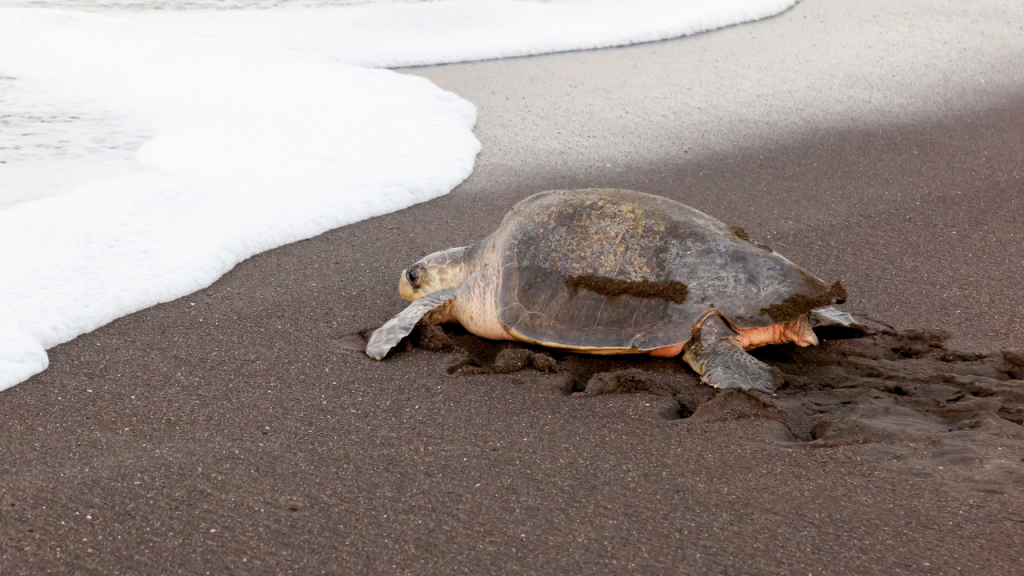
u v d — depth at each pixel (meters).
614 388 3.88
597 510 2.96
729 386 3.68
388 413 3.72
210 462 3.29
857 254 5.58
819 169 7.56
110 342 4.43
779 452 3.30
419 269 4.77
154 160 7.47
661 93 10.30
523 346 4.39
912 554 2.65
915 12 14.84
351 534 2.84
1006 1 15.48
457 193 7.11
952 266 5.32
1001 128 8.64
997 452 3.14
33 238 5.48
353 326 4.68
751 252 4.05
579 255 4.12
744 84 10.67
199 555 2.74
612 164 7.81
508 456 3.35
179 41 11.48
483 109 9.62
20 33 11.44
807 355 4.19
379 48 12.20
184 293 5.05
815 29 13.89
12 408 3.74
